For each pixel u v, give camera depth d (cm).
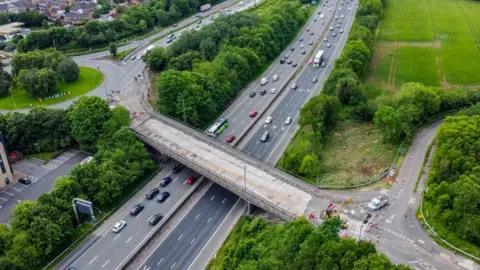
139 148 14375
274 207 11388
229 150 14325
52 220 11219
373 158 14100
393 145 14725
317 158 13912
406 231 10612
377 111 15038
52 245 10956
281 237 10056
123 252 11406
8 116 16450
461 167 11875
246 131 16988
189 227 12400
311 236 8750
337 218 9688
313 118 15462
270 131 17100
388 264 7969
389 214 11200
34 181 14512
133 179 13550
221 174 12888
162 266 11069
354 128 16600
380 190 12206
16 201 13512
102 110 15538
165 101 16662
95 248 11525
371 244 8469
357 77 18875
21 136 16038
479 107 14938
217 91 18225
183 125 16062
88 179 12581
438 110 16225
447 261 9719
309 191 12112
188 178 14338
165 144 14650
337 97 17438
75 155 15900
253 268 9106
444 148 12475
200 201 13462
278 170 13162
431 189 11619
